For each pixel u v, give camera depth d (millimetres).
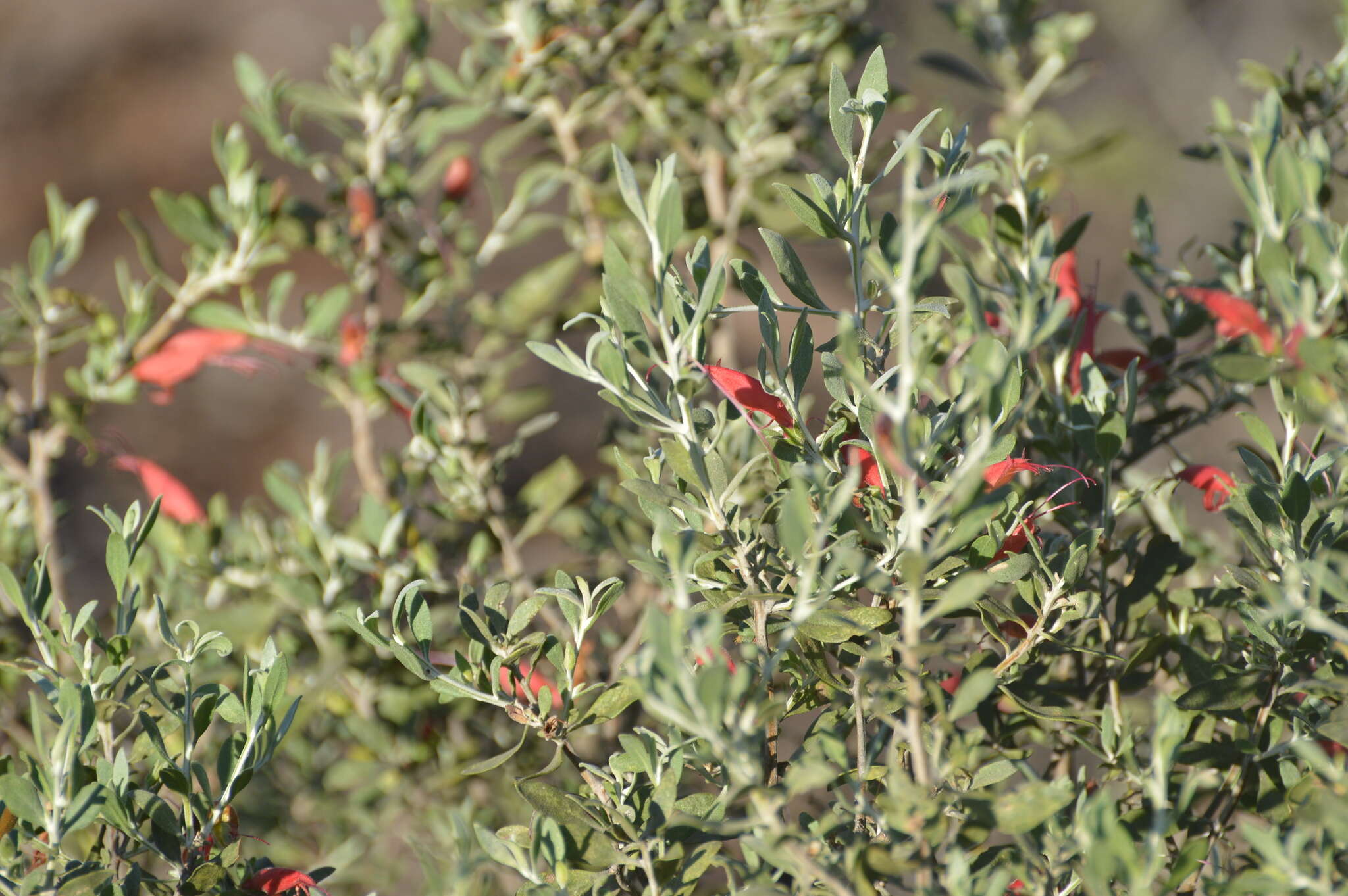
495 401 3719
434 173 3615
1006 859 1494
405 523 2982
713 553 1550
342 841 2898
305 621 3100
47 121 10969
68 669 2730
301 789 3031
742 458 2512
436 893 1461
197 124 11055
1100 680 1986
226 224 3197
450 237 3852
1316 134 1760
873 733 1784
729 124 3617
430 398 3000
